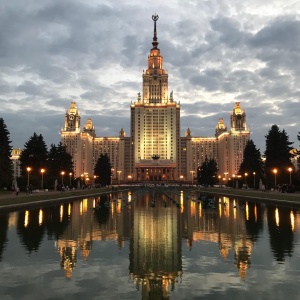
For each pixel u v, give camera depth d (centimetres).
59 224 3672
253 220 3978
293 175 10738
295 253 2275
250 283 1673
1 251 2338
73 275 1805
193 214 4722
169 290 1581
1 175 9244
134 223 3766
